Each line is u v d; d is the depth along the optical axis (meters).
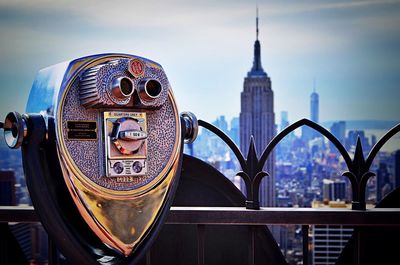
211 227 2.58
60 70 1.61
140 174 1.68
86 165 1.59
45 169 1.59
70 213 1.61
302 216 2.32
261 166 2.34
